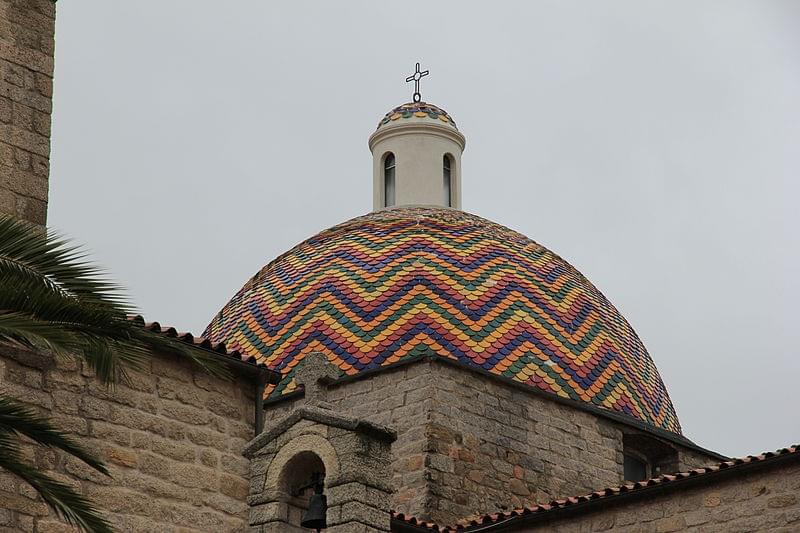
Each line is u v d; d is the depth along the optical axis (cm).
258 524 2623
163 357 2664
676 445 4238
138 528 2552
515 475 3912
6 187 2647
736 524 2989
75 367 2556
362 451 2577
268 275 4409
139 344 2286
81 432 2531
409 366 3903
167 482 2606
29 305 1991
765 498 2970
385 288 4178
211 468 2667
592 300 4394
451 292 4169
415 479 3775
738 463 2995
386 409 3888
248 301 4341
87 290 2016
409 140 4903
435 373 3872
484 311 4147
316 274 4278
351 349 4044
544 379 4078
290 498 2639
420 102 5050
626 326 4450
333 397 3972
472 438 3872
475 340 4069
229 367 2738
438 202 4847
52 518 2448
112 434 2566
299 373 2723
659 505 3095
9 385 2473
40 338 2008
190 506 2623
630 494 3120
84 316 2005
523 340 4125
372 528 2544
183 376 2684
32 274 2017
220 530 2644
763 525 2958
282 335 4147
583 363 4188
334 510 2545
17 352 2495
